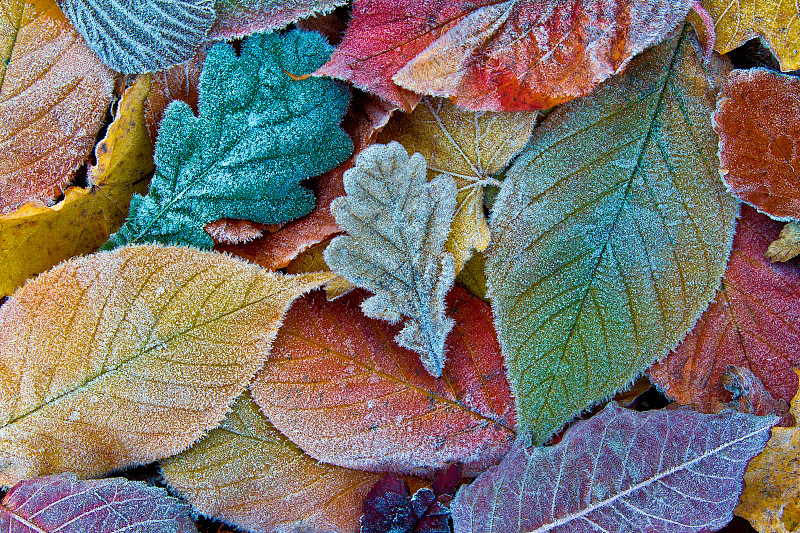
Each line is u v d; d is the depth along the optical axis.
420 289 0.55
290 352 0.55
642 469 0.54
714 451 0.54
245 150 0.55
